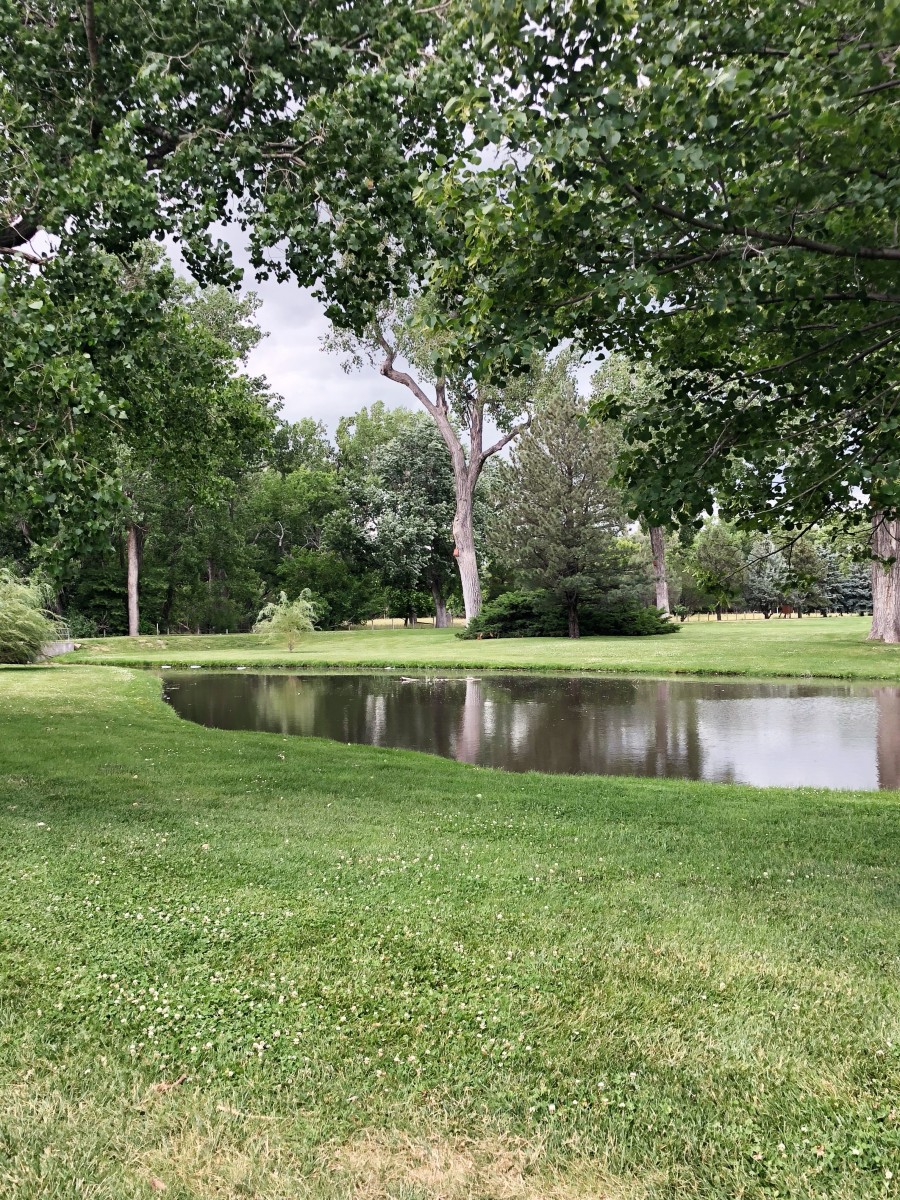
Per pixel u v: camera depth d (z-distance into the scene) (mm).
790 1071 3105
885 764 11461
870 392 5902
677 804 8227
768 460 6148
